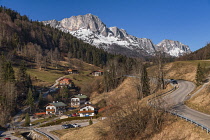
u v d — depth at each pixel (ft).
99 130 134.82
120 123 116.57
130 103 129.08
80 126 215.72
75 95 352.69
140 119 110.42
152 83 239.30
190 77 255.09
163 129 99.40
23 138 185.98
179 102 139.95
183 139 85.35
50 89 391.86
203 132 82.28
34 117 277.03
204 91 151.43
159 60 219.20
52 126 225.15
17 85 333.42
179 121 98.73
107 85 342.23
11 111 276.41
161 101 130.62
